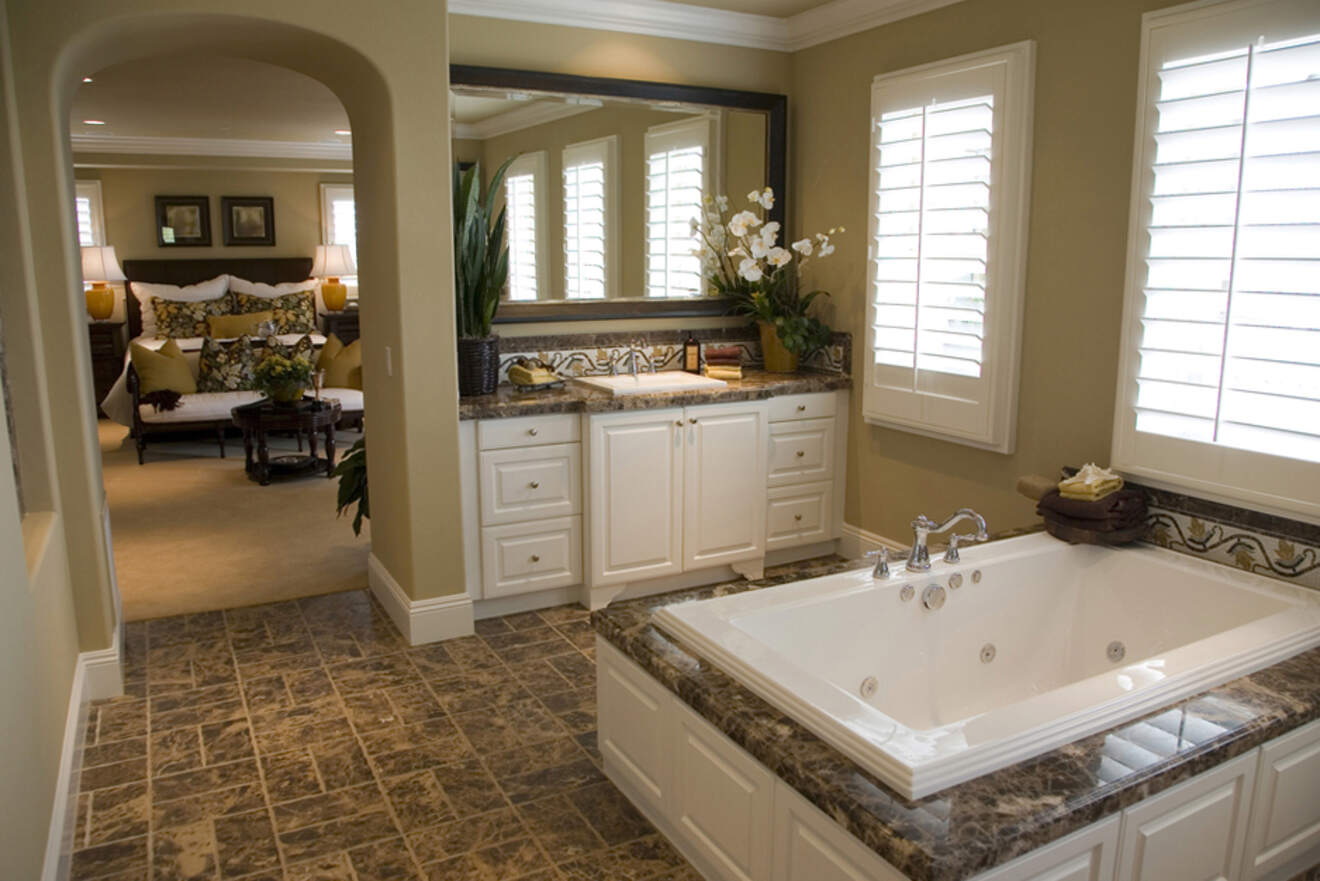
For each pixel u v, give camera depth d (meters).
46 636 2.51
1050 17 3.38
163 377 7.07
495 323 4.19
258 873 2.38
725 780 2.17
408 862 2.42
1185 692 2.19
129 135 8.57
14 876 1.85
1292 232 2.65
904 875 1.66
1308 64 2.60
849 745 1.92
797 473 4.44
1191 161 2.86
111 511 5.66
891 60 4.07
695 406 4.07
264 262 9.59
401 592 3.82
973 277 3.65
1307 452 2.68
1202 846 2.04
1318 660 2.38
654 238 4.47
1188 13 2.85
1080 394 3.41
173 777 2.81
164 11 2.93
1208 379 2.90
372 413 4.04
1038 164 3.47
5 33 2.79
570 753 2.94
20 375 2.94
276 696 3.31
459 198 3.83
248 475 6.48
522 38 4.08
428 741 3.02
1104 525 3.12
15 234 2.87
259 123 7.83
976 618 3.04
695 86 4.41
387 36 3.29
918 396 3.96
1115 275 3.25
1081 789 1.80
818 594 2.75
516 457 3.83
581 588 4.13
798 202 4.71
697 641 2.43
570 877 2.37
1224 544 2.99
